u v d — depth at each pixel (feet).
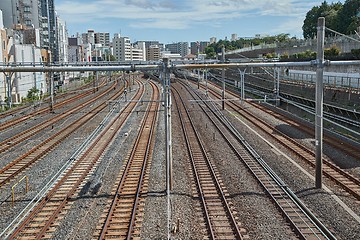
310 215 43.21
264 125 101.04
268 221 41.96
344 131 98.12
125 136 88.48
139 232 39.32
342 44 157.07
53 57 325.01
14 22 265.54
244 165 63.98
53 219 42.68
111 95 177.68
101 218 42.73
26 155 69.51
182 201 47.65
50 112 122.21
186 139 84.74
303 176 57.31
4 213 44.60
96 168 62.39
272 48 215.72
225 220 42.32
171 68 50.01
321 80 49.96
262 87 168.55
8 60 157.38
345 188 52.01
